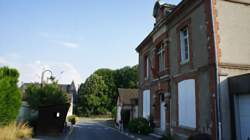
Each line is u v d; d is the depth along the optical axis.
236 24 11.73
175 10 14.42
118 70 69.25
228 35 11.48
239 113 10.54
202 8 12.20
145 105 20.89
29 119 17.67
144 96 21.30
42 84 22.03
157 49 18.45
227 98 10.89
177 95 14.50
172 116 15.07
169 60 15.84
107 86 66.12
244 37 11.73
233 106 10.71
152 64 19.33
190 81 13.07
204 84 11.75
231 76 11.15
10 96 13.90
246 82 9.98
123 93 38.97
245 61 11.52
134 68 69.31
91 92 63.78
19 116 17.38
